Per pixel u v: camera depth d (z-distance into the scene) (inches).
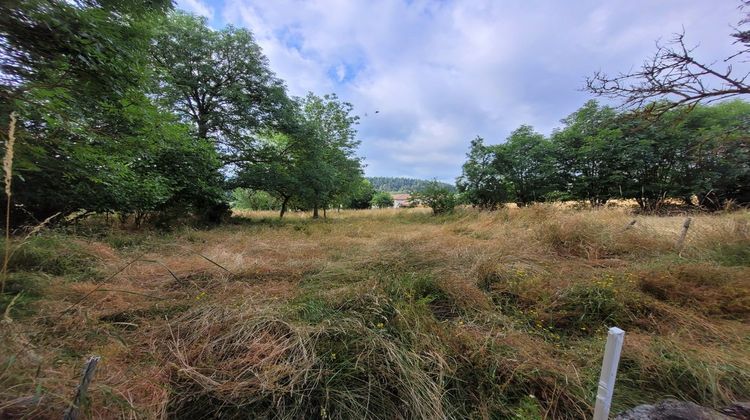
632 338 94.1
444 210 596.4
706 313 112.3
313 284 146.2
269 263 178.9
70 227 219.3
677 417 61.9
